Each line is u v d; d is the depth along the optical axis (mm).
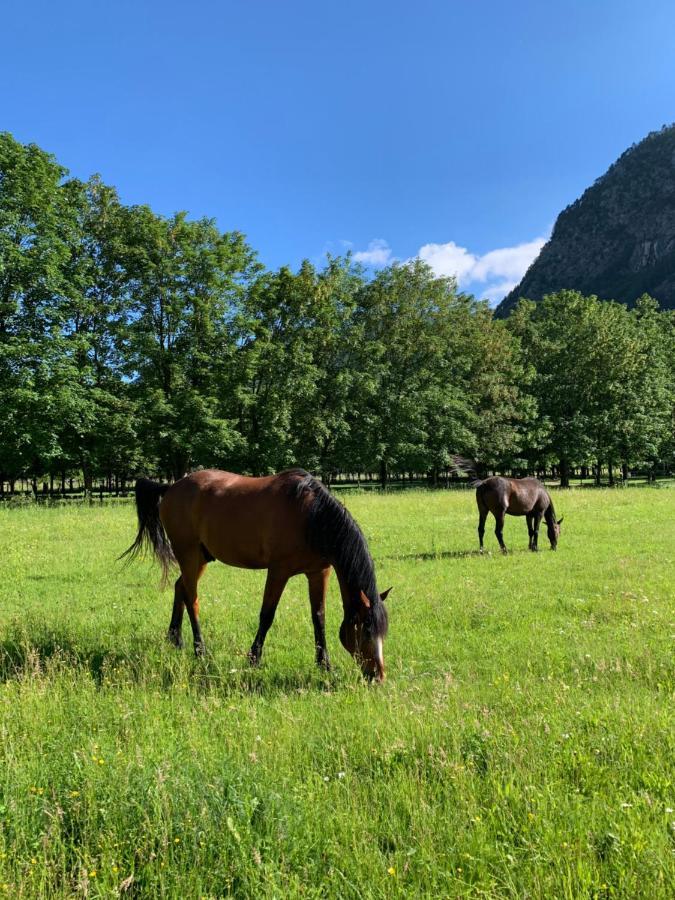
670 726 4039
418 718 4188
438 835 2939
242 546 6547
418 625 7684
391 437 39656
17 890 2557
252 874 2670
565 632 7148
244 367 32344
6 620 7652
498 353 44812
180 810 3068
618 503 25438
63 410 26672
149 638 7043
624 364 45781
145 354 30656
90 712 4531
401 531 17406
